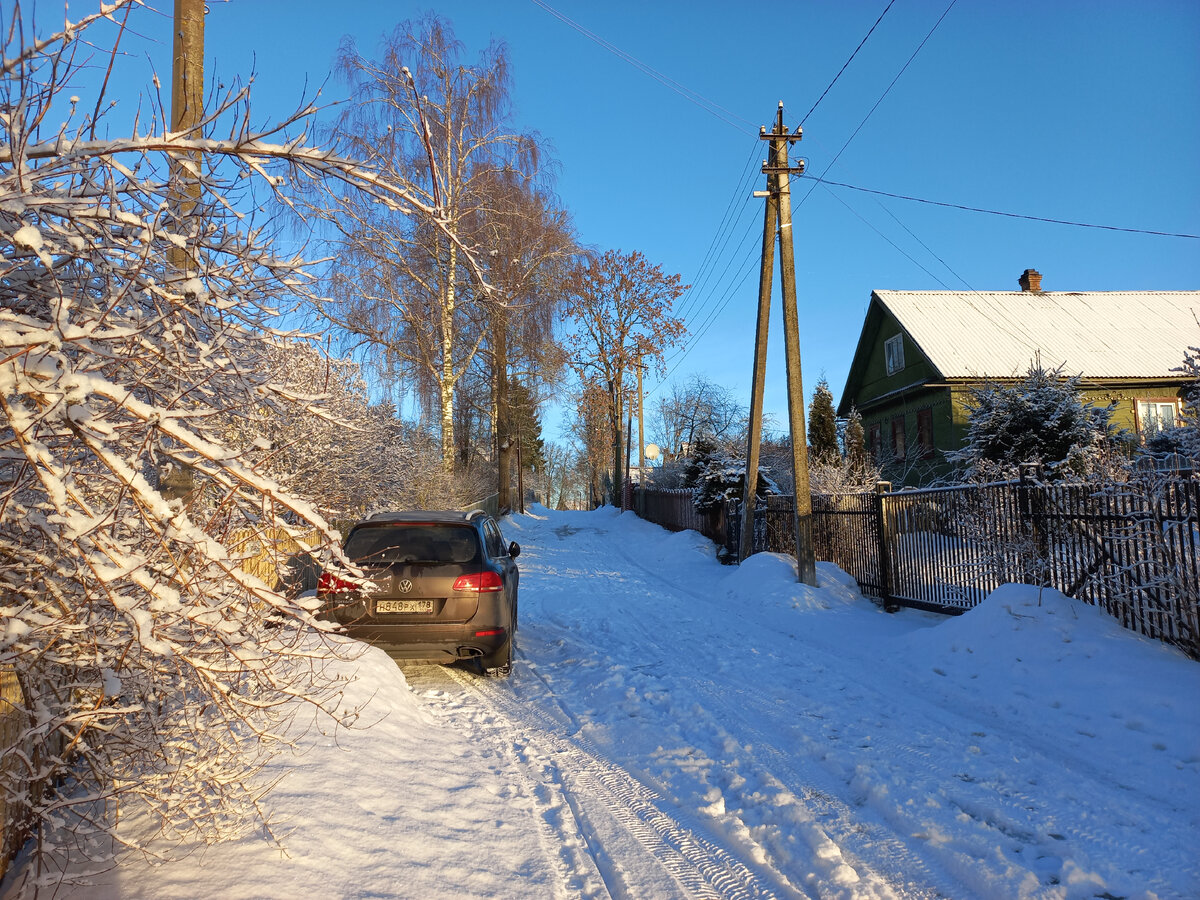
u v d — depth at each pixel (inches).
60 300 79.0
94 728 101.6
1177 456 311.0
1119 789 163.0
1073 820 147.9
